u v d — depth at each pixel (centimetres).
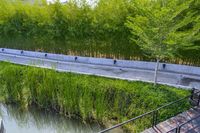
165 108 1308
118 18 1788
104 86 1514
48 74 1647
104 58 1966
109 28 1823
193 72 1672
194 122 1162
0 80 1800
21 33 2228
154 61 1838
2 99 1808
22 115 1748
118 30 1812
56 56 2098
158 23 1350
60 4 1989
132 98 1432
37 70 1688
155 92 1411
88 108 1509
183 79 1612
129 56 1906
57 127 1639
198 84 1539
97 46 1972
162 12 1298
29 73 1695
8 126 1659
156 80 1524
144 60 1870
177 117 1213
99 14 1845
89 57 2000
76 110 1564
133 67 1831
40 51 2253
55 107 1653
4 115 1773
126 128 1402
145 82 1535
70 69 1870
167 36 1383
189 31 1448
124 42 1852
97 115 1497
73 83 1566
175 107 1299
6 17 2236
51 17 2012
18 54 2295
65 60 2056
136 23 1497
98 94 1493
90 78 1605
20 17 2186
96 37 1912
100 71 1808
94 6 1902
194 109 1261
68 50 2112
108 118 1490
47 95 1656
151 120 1312
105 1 1855
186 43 1416
